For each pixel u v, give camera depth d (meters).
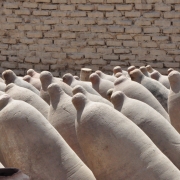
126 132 3.30
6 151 3.33
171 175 3.21
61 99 4.00
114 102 3.96
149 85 5.38
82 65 11.28
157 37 10.90
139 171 3.21
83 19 11.16
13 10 11.40
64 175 3.21
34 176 3.24
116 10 11.02
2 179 2.19
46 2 11.24
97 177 3.35
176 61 10.88
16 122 3.30
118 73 6.32
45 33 11.31
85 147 3.37
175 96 4.79
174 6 10.79
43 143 3.27
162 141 3.72
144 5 10.88
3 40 11.49
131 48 11.04
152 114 3.84
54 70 11.38
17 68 11.49
